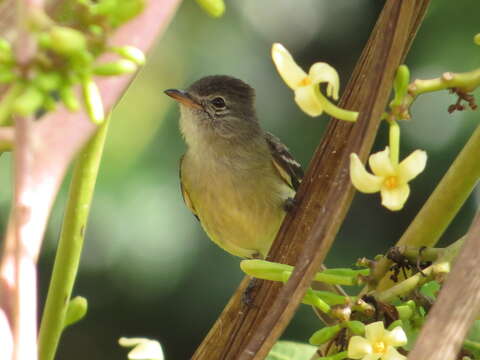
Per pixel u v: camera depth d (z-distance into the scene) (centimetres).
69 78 47
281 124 273
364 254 290
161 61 263
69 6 51
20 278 47
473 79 66
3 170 246
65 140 51
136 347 68
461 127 258
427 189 271
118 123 253
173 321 286
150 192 254
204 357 91
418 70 249
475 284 59
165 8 54
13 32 52
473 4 245
